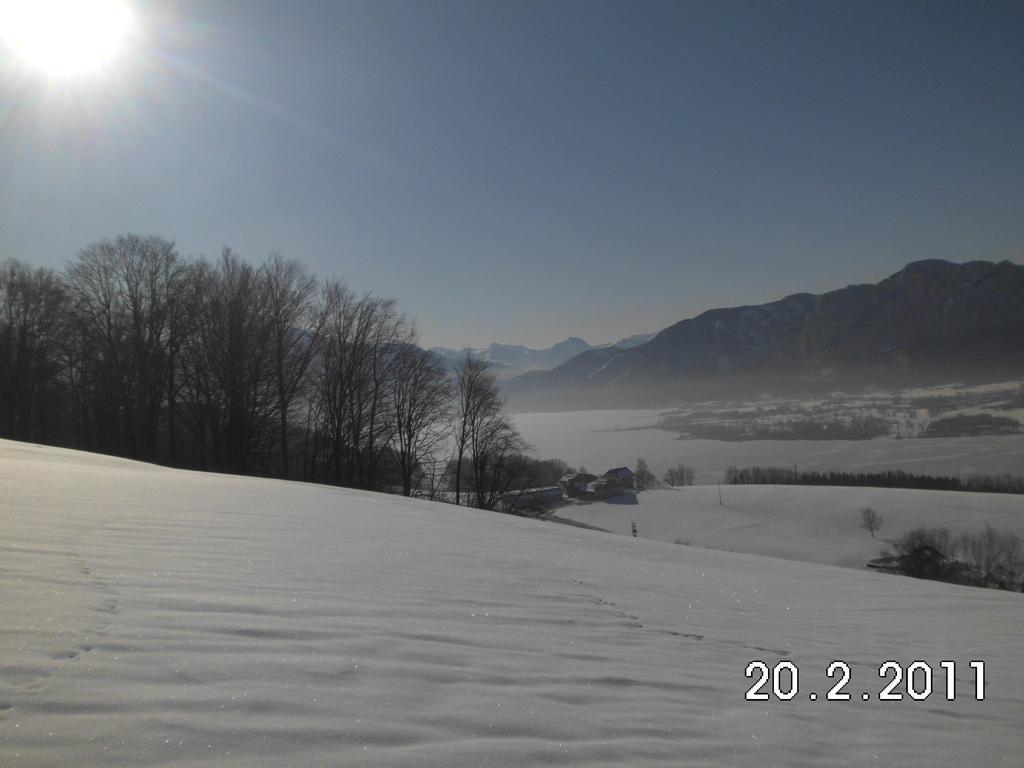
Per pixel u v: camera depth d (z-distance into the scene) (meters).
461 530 8.70
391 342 35.84
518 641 3.43
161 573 3.73
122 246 35.84
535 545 8.06
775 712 2.93
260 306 34.62
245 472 33.47
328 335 35.72
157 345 36.00
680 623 4.66
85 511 5.78
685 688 3.08
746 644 4.29
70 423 43.50
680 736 2.44
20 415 40.34
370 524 7.80
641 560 8.10
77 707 1.94
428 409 34.91
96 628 2.65
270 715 2.04
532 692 2.64
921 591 7.62
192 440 38.84
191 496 8.20
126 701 2.02
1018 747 2.90
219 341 33.81
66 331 39.66
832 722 2.92
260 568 4.24
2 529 4.53
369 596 3.89
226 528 5.75
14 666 2.17
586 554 7.89
